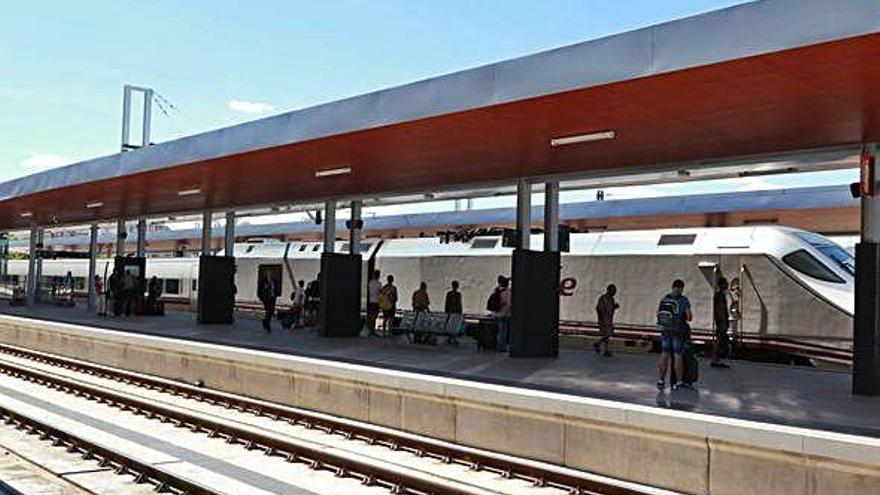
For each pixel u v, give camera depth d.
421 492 8.66
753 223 24.80
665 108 10.48
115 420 12.98
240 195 22.31
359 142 13.41
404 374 12.26
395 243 27.36
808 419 9.60
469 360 15.93
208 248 26.75
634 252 20.88
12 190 24.94
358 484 9.11
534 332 16.66
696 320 19.48
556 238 17.05
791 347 17.84
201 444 11.18
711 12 8.45
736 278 18.89
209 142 15.82
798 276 17.92
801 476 7.82
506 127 11.89
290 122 13.73
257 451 10.76
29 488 8.62
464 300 24.33
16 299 40.25
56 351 22.64
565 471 9.10
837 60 8.23
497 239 24.14
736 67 8.54
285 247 31.75
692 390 12.09
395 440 11.12
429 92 11.31
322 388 13.46
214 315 26.33
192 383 16.69
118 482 9.00
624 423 9.24
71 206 27.48
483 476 9.57
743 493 8.23
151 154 17.73
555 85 9.82
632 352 19.38
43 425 11.59
